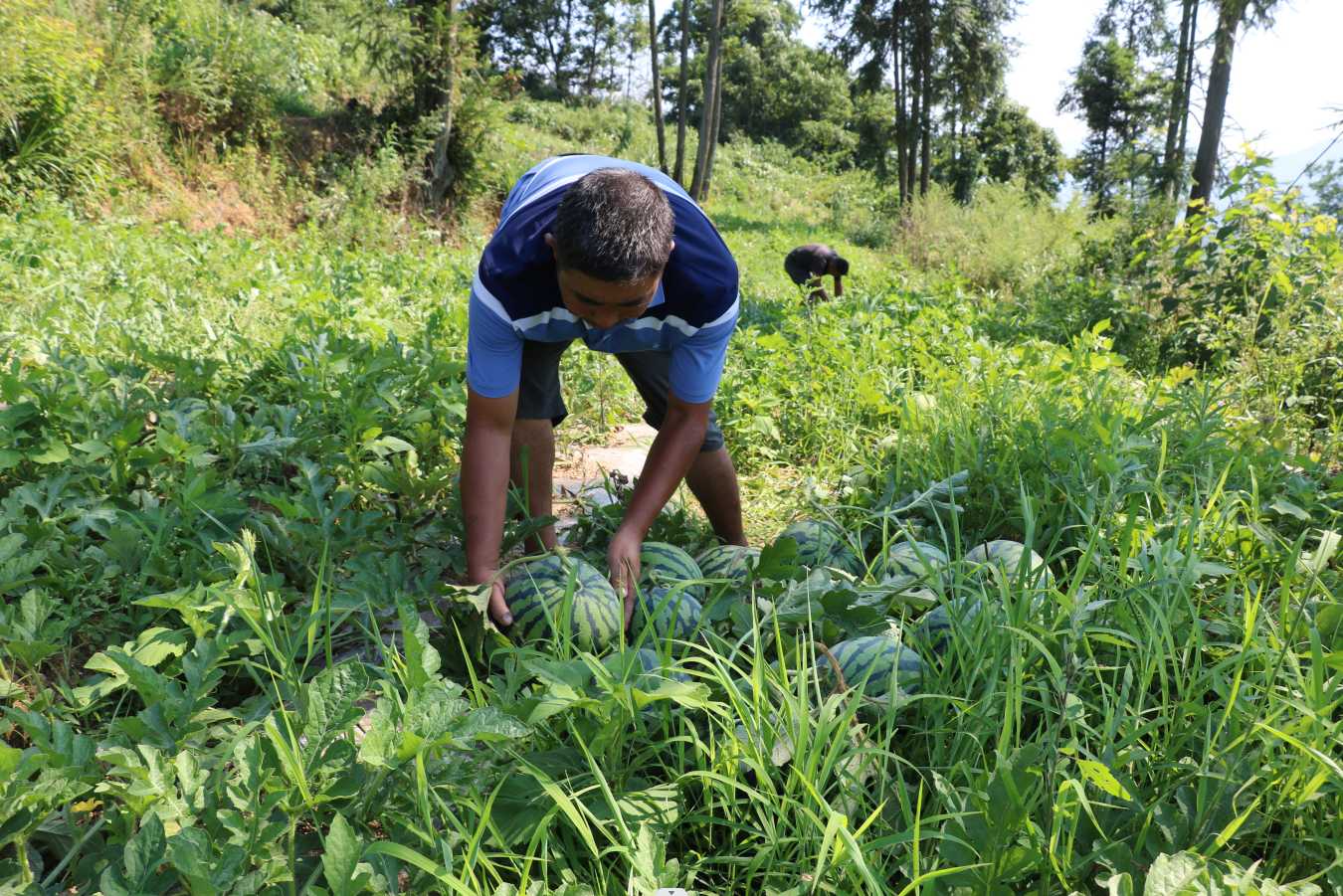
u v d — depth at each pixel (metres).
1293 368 6.37
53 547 2.67
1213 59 18.33
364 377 4.16
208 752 1.91
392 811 1.81
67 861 1.66
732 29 29.64
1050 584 2.49
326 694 1.79
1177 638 2.52
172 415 3.44
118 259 7.61
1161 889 1.59
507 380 2.55
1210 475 3.24
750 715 1.96
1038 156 50.62
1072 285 10.95
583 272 2.07
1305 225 8.12
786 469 4.89
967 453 3.82
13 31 10.30
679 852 1.98
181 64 13.26
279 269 8.80
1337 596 2.78
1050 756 1.87
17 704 2.28
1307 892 1.62
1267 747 1.94
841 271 10.40
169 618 2.55
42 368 3.77
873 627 2.45
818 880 1.72
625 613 2.47
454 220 16.27
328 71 17.58
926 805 2.07
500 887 1.60
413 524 3.43
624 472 4.84
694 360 2.64
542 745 2.05
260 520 2.95
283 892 1.63
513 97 17.88
